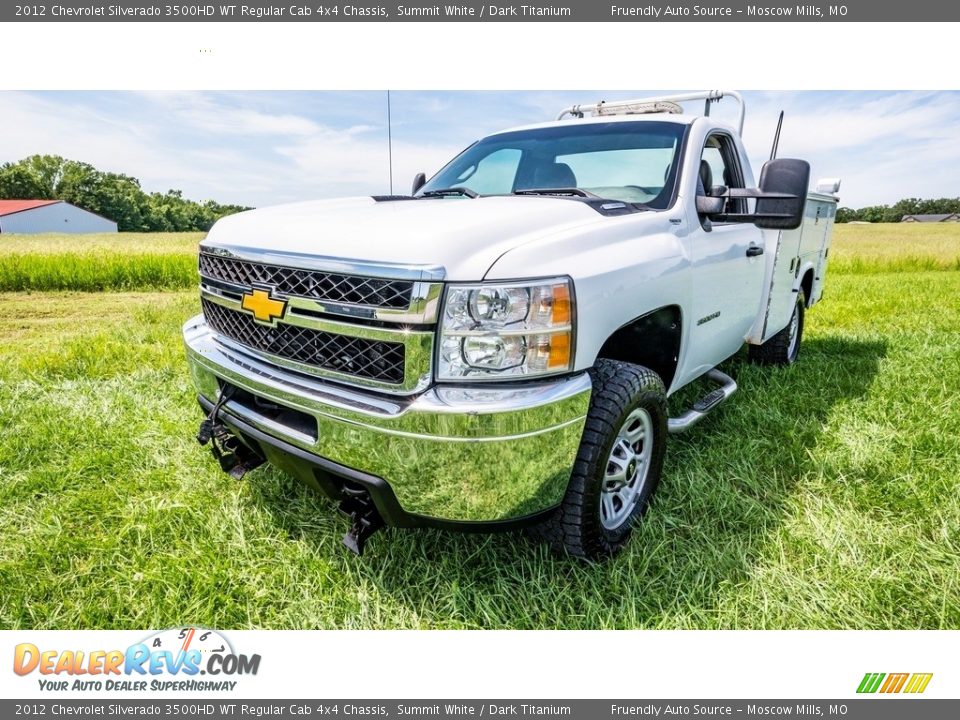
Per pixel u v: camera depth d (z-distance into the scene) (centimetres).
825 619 198
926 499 259
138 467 292
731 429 337
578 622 199
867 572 216
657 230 239
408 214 207
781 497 268
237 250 213
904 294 980
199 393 253
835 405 374
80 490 271
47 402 376
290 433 199
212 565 219
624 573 216
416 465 172
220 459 243
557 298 177
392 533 235
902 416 351
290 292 194
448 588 210
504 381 176
